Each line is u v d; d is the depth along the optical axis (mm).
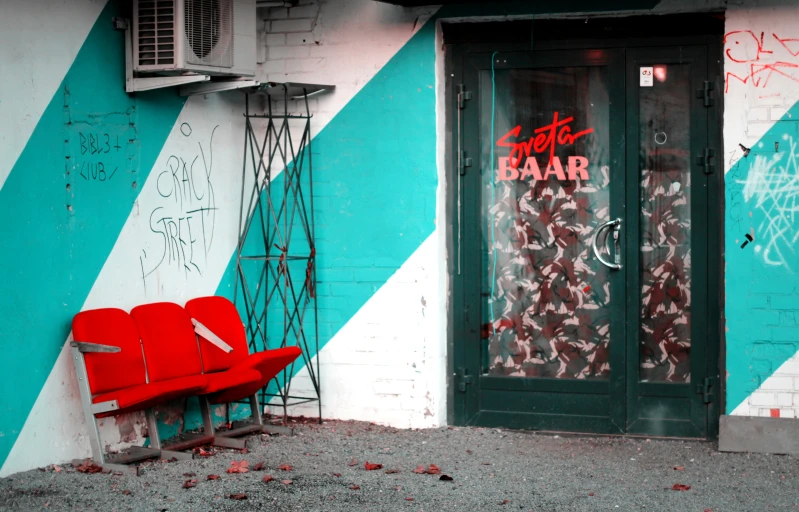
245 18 5648
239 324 5914
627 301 5953
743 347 5645
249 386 5586
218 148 6141
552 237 6082
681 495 4680
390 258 6191
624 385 5965
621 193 5930
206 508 4328
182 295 5824
